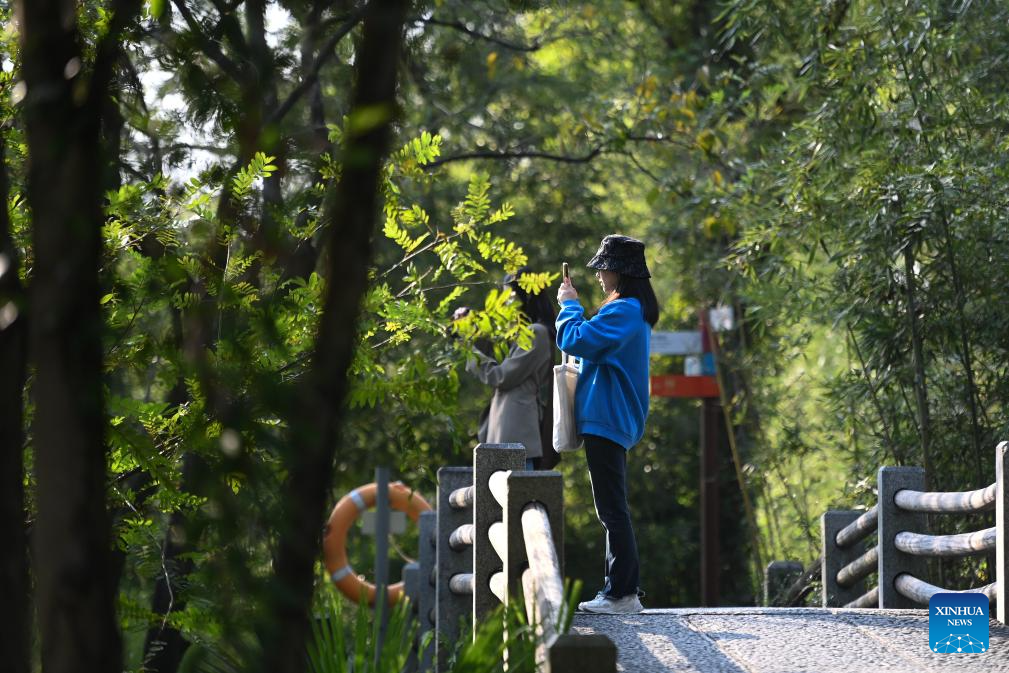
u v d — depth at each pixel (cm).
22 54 469
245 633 446
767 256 1758
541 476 962
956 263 1436
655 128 2433
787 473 2292
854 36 1603
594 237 3005
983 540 1117
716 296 2678
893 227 1430
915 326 1462
